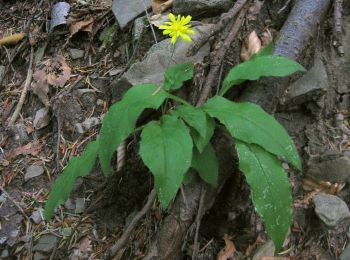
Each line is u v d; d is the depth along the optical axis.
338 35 0.36
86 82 0.41
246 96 0.32
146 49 0.39
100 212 0.36
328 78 0.37
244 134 0.27
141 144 0.26
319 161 0.35
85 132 0.39
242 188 0.33
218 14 0.39
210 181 0.29
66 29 0.45
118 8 0.42
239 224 0.33
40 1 0.49
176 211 0.30
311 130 0.36
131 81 0.36
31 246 0.35
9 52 0.47
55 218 0.36
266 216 0.26
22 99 0.43
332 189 0.34
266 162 0.27
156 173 0.25
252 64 0.30
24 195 0.38
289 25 0.34
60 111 0.40
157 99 0.28
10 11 0.50
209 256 0.32
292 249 0.32
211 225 0.33
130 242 0.33
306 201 0.34
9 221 0.36
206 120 0.28
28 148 0.40
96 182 0.37
